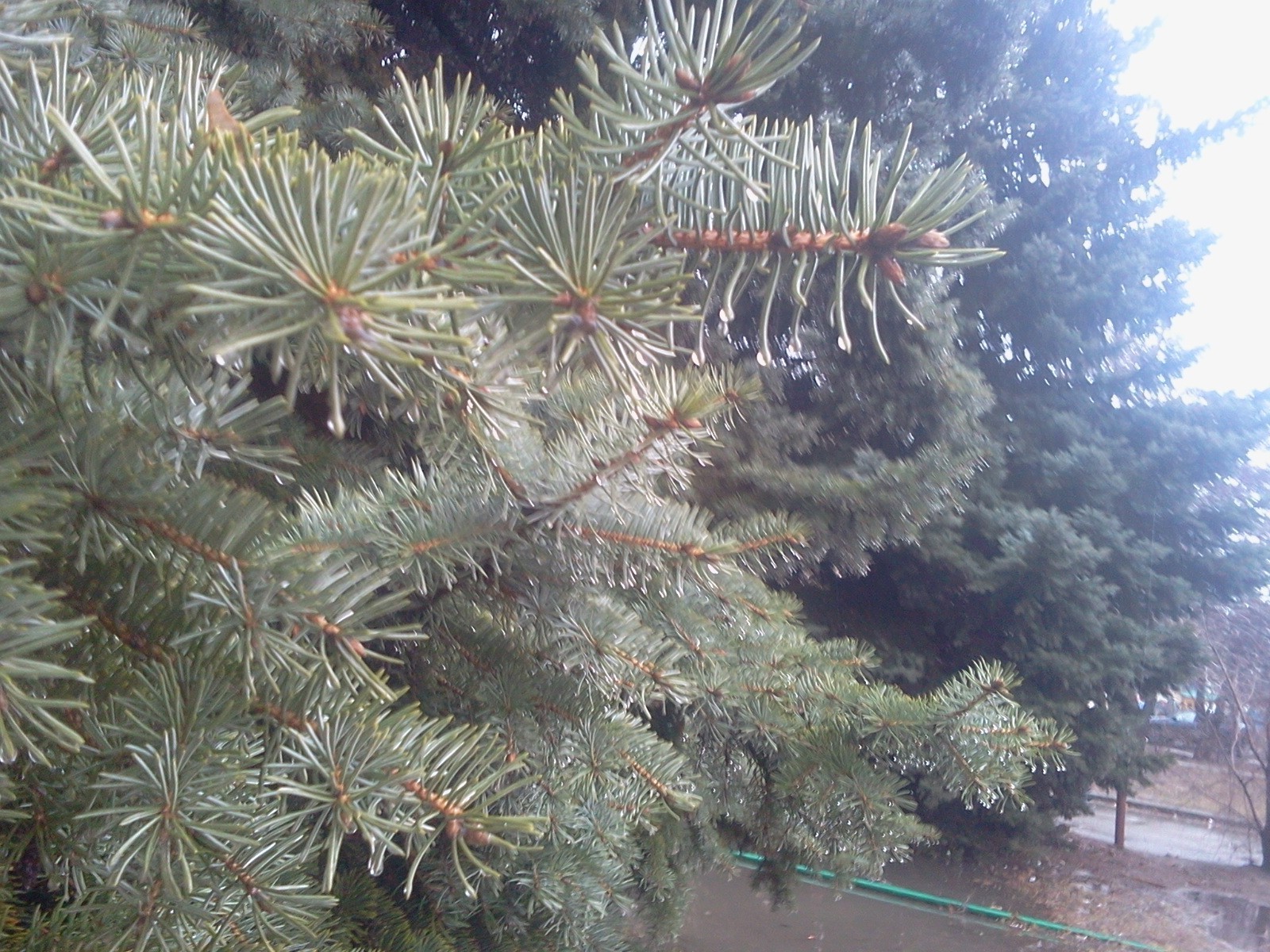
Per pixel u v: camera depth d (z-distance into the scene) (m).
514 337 0.62
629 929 3.50
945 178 0.76
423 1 4.50
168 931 0.90
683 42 0.65
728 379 1.40
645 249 0.79
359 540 1.27
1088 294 8.80
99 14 1.39
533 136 0.78
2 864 0.88
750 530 1.66
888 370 5.45
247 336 0.49
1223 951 7.65
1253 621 11.38
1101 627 8.02
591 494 1.29
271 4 2.93
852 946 6.36
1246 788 11.62
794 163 0.71
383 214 0.51
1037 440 8.86
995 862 9.23
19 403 0.74
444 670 1.54
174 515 0.85
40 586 0.64
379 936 2.13
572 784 1.51
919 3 5.32
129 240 0.53
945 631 8.42
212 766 0.84
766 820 2.55
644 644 1.58
